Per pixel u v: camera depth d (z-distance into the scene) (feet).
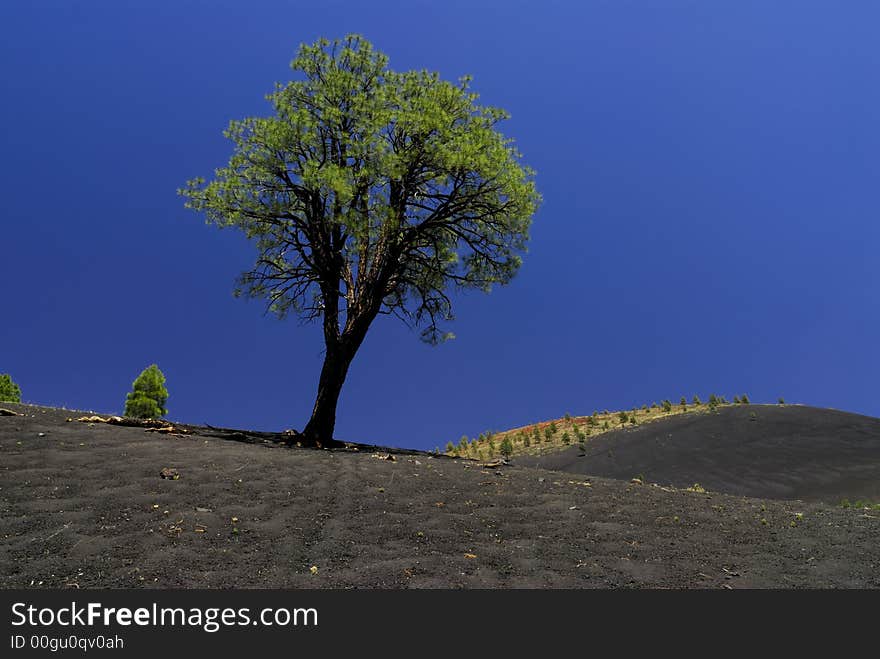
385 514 24.34
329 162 50.55
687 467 69.31
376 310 52.21
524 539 22.25
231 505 23.79
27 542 18.98
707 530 24.31
